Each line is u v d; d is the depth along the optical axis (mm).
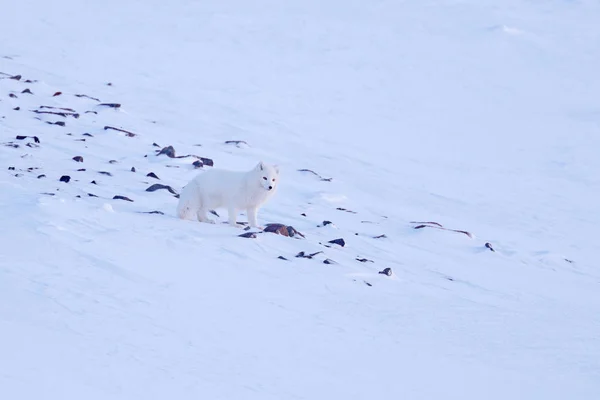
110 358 26625
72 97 94688
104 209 44188
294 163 86188
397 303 40125
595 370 33688
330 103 126125
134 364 26469
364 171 88438
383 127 115625
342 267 44031
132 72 127188
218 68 139500
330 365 29797
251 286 37625
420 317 38406
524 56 167625
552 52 170875
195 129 95625
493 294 47406
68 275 34375
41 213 41531
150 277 35969
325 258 44625
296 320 34375
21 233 38406
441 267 52844
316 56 156125
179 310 32812
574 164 105500
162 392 24562
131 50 143500
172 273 37062
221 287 36656
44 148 65875
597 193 93500
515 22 189875
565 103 140250
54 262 35688
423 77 148875
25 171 55125
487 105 135625
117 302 32344
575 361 34812
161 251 39531
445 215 75188
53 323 29016
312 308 36438
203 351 28984
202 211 45781
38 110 82125
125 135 77938
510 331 38594
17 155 60531
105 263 36469
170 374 26156
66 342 27312
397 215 70812
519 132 120625
